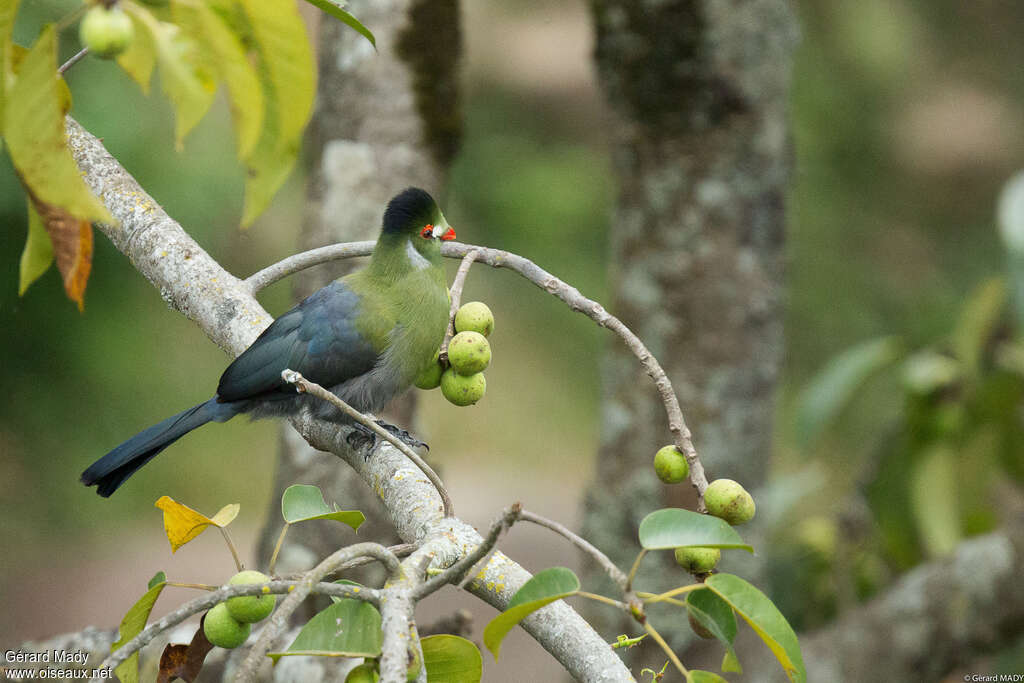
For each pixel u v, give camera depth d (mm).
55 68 3105
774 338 9578
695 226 9344
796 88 25312
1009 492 11984
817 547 10914
